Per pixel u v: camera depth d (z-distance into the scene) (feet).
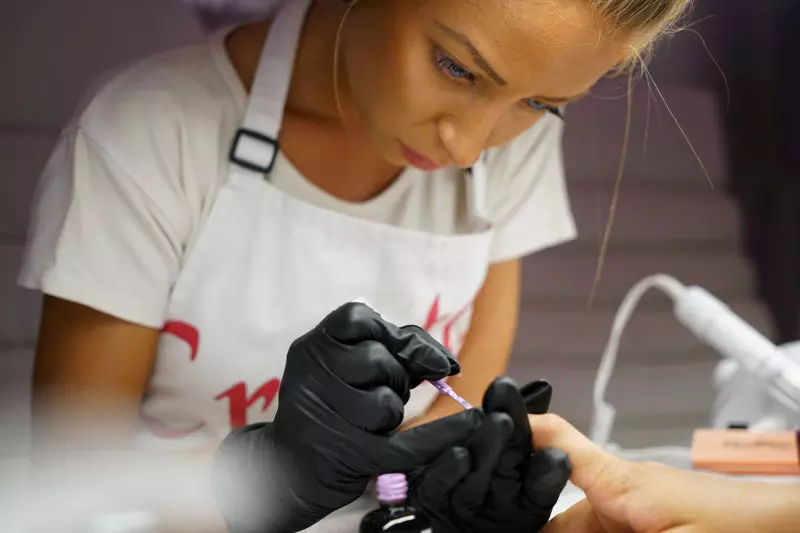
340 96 2.46
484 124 2.04
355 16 2.23
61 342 2.37
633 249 4.65
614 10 1.85
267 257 2.51
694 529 1.55
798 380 2.94
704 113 4.64
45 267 2.28
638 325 4.59
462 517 1.68
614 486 1.66
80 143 2.35
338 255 2.57
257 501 1.75
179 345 2.51
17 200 3.49
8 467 2.37
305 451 1.67
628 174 4.58
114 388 2.36
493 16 1.84
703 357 4.72
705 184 4.75
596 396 3.34
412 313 2.71
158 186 2.36
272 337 2.53
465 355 3.06
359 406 1.63
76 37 3.64
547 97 2.05
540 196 3.18
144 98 2.41
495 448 1.59
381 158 2.75
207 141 2.46
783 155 4.70
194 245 2.47
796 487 1.59
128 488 2.04
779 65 4.63
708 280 4.75
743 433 2.76
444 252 2.73
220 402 2.57
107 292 2.31
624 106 3.96
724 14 4.60
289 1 2.83
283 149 2.63
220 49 2.61
